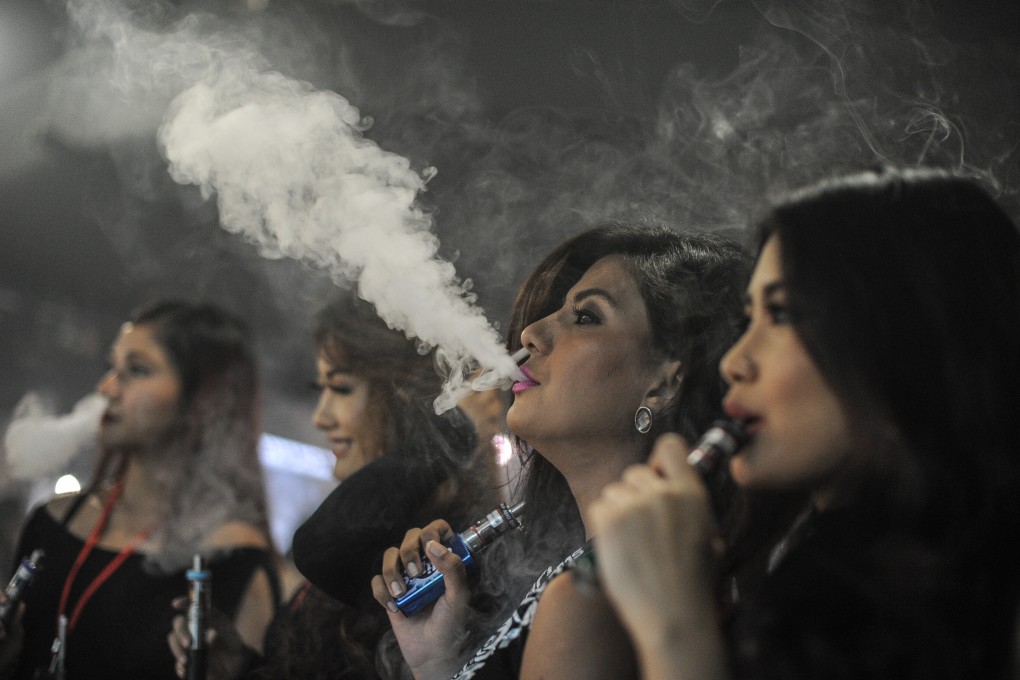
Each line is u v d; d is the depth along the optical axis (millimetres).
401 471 2082
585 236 1794
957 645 988
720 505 1521
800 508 1348
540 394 1629
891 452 1053
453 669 1736
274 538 2859
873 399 1044
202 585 2080
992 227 1118
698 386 1607
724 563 1293
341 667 2133
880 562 1021
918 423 1033
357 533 2025
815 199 1149
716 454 1126
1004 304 1078
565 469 1650
